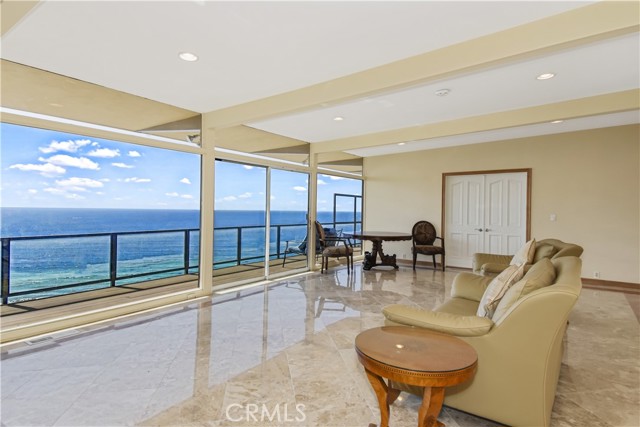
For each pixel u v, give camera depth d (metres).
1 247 3.62
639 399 2.19
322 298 4.52
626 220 5.30
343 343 3.03
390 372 1.51
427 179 7.27
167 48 2.75
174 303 4.23
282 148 5.97
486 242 6.63
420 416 1.56
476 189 6.75
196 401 2.11
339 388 2.29
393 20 2.36
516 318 1.76
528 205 6.10
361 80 3.23
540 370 1.72
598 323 3.69
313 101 3.56
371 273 6.32
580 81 3.40
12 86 3.02
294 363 2.64
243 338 3.12
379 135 5.66
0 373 2.41
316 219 6.62
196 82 3.49
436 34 2.56
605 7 2.17
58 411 1.98
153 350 2.84
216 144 4.82
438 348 1.67
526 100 3.98
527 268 2.62
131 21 2.35
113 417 1.94
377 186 7.98
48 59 2.94
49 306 3.89
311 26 2.43
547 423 1.78
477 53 2.63
